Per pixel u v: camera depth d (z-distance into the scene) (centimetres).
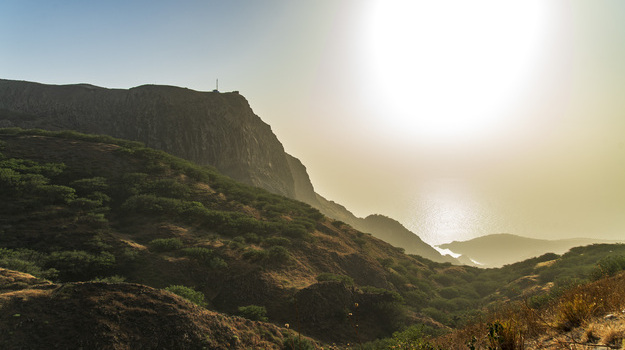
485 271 6825
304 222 5953
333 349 2180
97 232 3662
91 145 6506
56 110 10775
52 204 4109
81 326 1270
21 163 5116
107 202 4741
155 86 12044
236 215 5253
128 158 6369
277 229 5216
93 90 11612
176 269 3300
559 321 609
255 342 1656
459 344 754
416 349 925
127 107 11331
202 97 12225
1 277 1538
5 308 1263
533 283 4584
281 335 1880
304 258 4528
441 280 5959
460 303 4553
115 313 1373
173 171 6481
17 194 4041
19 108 10725
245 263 3622
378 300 3300
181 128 11156
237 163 11756
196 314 1567
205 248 3766
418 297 4550
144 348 1293
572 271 4312
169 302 1551
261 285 3275
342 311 3000
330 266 4597
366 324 3022
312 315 2902
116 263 3206
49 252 3178
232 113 12431
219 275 3341
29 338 1180
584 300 641
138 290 1552
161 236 4059
